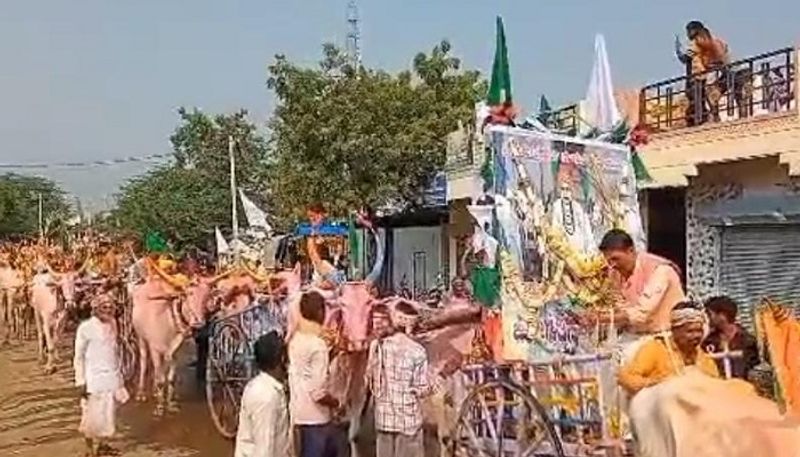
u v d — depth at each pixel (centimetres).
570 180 884
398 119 2503
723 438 555
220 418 1396
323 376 883
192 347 1983
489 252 850
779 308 570
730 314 743
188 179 4331
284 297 1344
